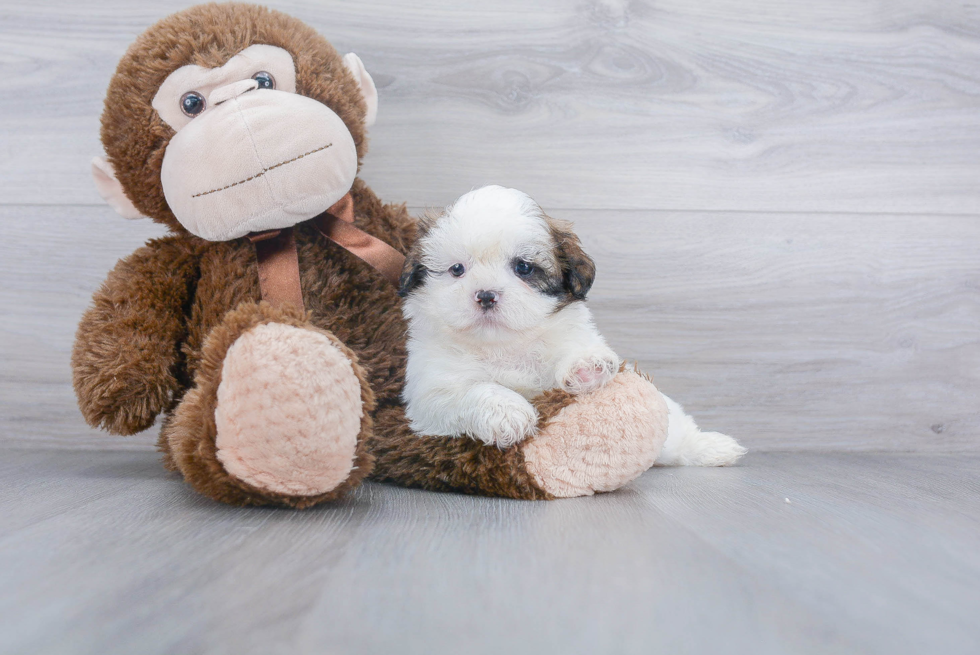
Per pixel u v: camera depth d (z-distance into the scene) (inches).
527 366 70.9
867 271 100.3
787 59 99.0
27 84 92.6
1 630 33.9
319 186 65.5
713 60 98.3
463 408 65.9
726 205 99.0
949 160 100.3
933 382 100.8
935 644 33.8
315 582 40.2
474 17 95.9
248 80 66.3
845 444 100.3
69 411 94.3
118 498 61.5
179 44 66.7
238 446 54.4
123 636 33.2
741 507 60.9
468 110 96.3
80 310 94.1
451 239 68.6
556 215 97.7
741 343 99.4
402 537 49.8
